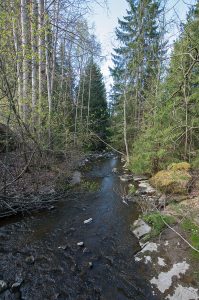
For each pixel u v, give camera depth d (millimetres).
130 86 15180
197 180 7691
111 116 23594
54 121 10414
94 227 6180
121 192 8961
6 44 6113
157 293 3818
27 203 6910
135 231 5785
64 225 6270
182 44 6883
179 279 3957
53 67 12125
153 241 5078
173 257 4469
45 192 7965
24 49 6379
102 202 8008
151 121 11180
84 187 9516
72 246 5270
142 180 10359
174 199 7062
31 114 8430
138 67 14562
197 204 6395
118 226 6203
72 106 16203
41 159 8859
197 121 8234
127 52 14219
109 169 13852
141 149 11273
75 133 12867
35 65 8938
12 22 5910
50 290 3975
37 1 8797
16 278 4203
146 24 13656
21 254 4906
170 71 9484
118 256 4887
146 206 7055
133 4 14133
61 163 11555
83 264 4645
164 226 5480
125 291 3938
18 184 7539
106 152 22203
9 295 3818
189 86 8125
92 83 24594
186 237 4902
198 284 3771
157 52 13055
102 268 4523
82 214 7004
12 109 6820
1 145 8250
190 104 8578
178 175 7742
